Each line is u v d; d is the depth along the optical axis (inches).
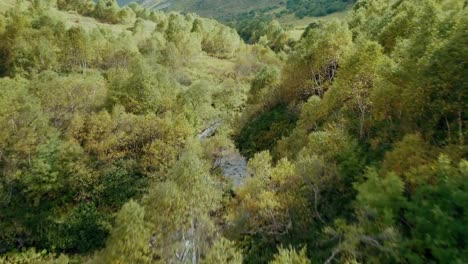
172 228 971.3
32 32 3769.7
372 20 2404.0
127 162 2006.6
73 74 3302.2
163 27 6102.4
